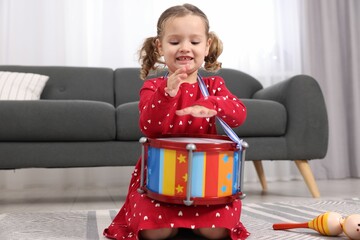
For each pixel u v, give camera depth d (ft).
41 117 6.00
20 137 5.98
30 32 8.90
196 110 2.99
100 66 9.21
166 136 3.50
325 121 6.82
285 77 9.94
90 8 9.21
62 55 8.99
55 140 6.12
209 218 3.34
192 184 3.12
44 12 8.95
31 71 8.14
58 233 3.97
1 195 7.52
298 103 6.77
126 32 9.32
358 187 8.19
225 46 9.60
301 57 10.09
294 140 6.73
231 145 3.23
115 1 9.23
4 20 8.81
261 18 9.77
